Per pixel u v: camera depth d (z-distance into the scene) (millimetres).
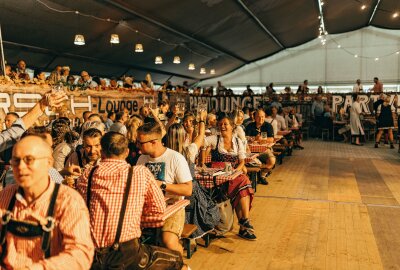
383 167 9414
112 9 10555
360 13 18156
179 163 3248
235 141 5359
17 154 1645
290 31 18703
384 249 4254
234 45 18234
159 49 15289
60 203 1725
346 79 21438
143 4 10836
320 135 17156
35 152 1647
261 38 18406
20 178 1645
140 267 2393
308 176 8312
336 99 16078
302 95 16531
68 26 10758
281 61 22609
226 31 15562
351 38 21203
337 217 5391
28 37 10680
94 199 2336
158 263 2533
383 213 5582
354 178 8102
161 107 8844
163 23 12703
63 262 1616
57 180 2834
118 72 16234
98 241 2291
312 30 19812
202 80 24266
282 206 5941
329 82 21750
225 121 5348
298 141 13203
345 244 4402
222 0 11992
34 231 1690
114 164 2414
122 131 6137
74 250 1666
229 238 4590
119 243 2291
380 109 14234
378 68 20859
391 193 6781
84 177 2424
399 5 16375
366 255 4094
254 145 7230
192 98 14461
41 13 9625
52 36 11133
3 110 5941
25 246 1704
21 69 8992
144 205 2602
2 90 5930
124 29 12203
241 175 4699
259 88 23125
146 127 3232
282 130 10648
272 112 9195
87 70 14656
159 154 3285
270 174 8539
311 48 21953
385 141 14586
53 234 1719
